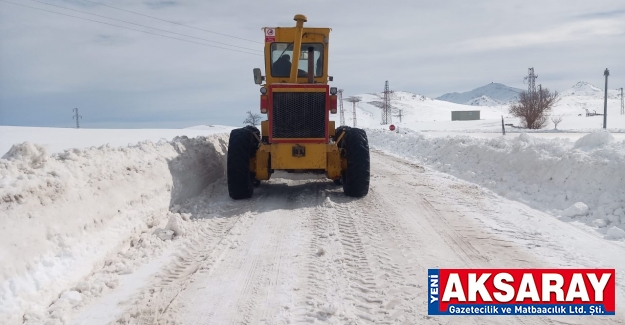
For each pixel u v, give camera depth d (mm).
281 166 7465
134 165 5844
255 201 7465
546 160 7824
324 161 7484
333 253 4891
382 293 3910
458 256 4734
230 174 7367
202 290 4020
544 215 6250
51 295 3670
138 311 3609
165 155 6973
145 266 4594
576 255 4668
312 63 8188
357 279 4207
